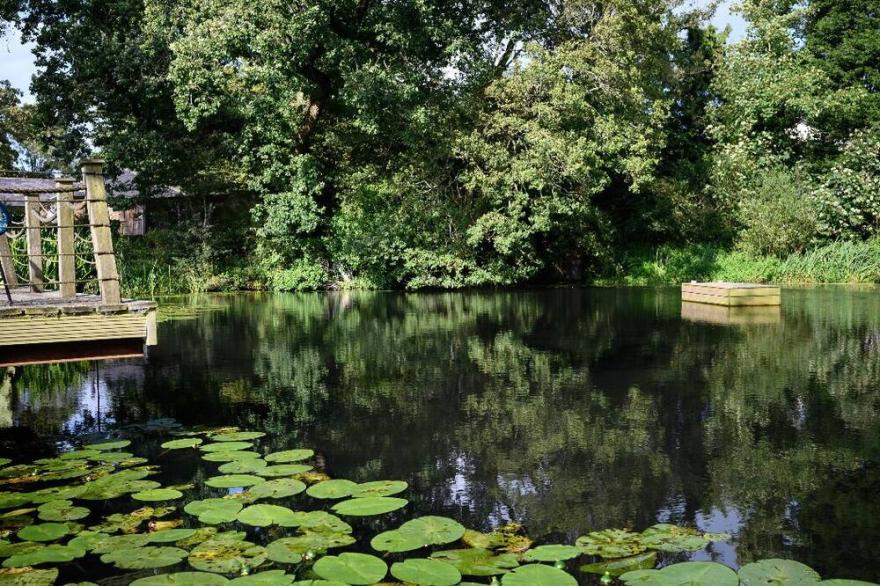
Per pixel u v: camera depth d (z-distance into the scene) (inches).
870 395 237.0
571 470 164.1
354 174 810.2
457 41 715.4
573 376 277.3
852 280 756.6
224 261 809.5
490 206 765.9
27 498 142.9
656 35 809.5
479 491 150.0
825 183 848.3
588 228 819.4
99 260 196.9
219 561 111.8
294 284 754.8
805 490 149.2
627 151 756.6
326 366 306.0
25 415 223.8
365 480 156.9
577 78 751.1
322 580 103.3
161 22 700.7
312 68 759.7
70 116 761.6
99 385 271.7
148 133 740.7
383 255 753.6
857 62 974.4
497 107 763.4
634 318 460.1
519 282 820.6
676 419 209.9
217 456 171.9
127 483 151.6
